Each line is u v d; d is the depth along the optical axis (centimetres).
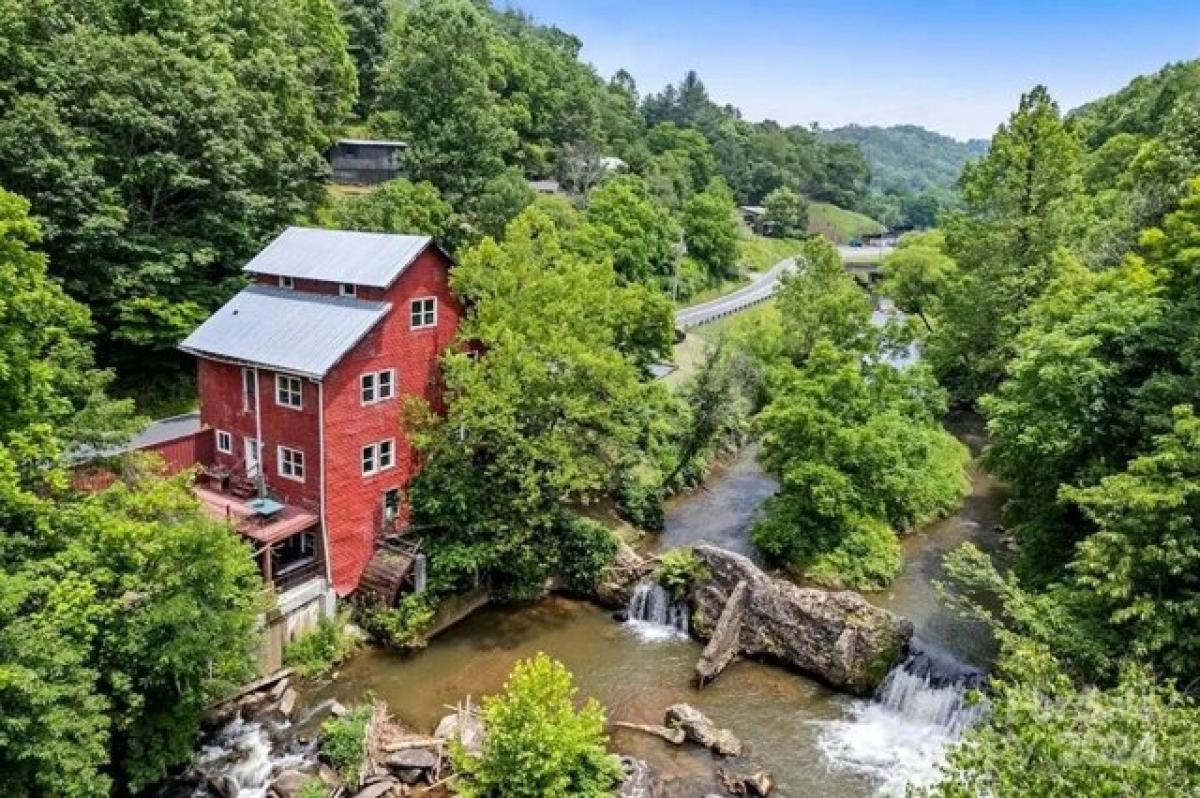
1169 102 7494
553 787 1920
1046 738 1069
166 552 2045
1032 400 2684
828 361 3622
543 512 3238
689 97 19038
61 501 2117
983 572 2277
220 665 2205
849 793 2256
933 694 2575
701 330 6919
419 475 3234
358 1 8825
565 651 2972
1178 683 1894
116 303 3588
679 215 9381
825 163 18550
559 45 17088
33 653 1661
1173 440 2039
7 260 2020
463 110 6344
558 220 6278
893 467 3591
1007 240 4888
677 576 3175
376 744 2334
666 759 2375
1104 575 2103
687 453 4309
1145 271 3045
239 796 2152
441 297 3319
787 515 3553
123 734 2069
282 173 4562
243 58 5109
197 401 3941
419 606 2980
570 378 3203
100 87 3600
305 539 2992
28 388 2041
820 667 2795
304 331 2991
